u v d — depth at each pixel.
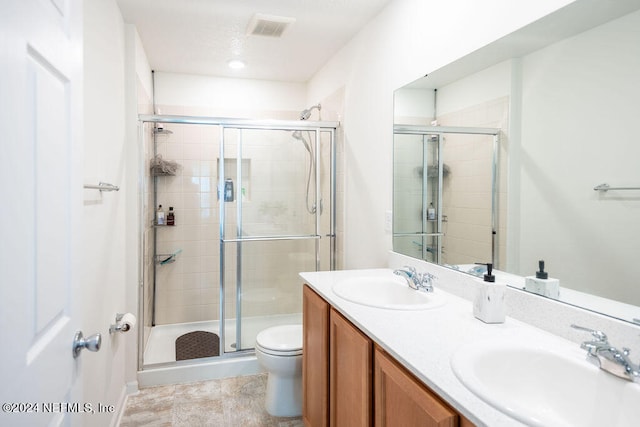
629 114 1.04
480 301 1.36
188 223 3.61
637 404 0.85
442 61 1.81
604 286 1.10
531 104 1.35
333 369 1.64
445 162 1.83
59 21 0.90
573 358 1.01
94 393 1.67
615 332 1.04
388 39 2.30
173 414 2.29
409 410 1.04
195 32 2.69
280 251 3.12
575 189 1.19
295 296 3.17
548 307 1.24
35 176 0.77
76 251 1.01
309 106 3.87
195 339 3.37
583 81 1.16
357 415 1.38
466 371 0.95
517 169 1.42
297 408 2.27
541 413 1.01
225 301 3.03
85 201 1.55
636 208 1.02
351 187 2.85
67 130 0.95
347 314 1.46
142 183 2.71
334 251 3.17
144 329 2.88
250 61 3.30
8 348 0.64
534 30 1.32
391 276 2.07
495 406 0.80
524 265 1.39
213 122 2.88
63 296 0.92
